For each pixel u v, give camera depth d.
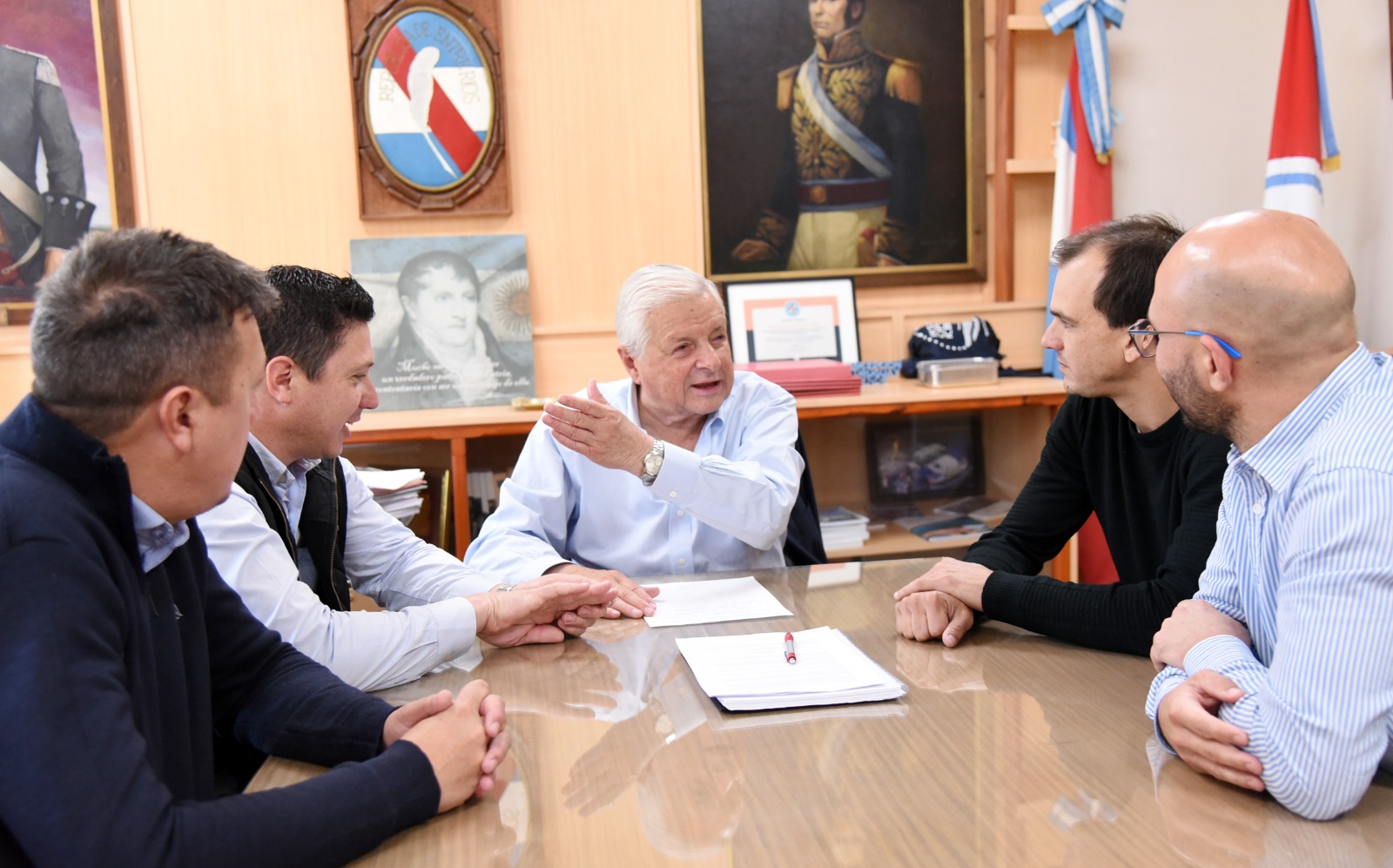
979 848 0.89
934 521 3.63
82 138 3.23
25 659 0.82
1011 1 3.69
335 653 1.36
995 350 3.68
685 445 2.20
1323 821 0.94
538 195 3.51
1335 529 0.97
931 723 1.18
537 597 1.52
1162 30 3.74
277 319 1.52
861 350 3.73
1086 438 1.86
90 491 0.92
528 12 3.45
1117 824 0.93
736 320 3.60
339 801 0.91
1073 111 3.63
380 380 3.41
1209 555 1.36
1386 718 0.94
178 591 1.10
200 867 0.83
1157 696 1.11
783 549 2.21
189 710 1.09
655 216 3.58
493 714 1.09
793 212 3.65
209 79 3.29
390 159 3.38
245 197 3.35
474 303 3.45
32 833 0.80
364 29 3.32
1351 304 1.05
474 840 0.94
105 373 0.89
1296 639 0.98
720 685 1.29
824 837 0.92
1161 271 1.12
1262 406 1.07
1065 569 3.64
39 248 3.22
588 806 1.00
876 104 3.65
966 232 3.78
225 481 0.99
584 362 3.58
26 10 3.15
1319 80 3.25
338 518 1.77
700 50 3.53
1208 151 3.81
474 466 3.58
